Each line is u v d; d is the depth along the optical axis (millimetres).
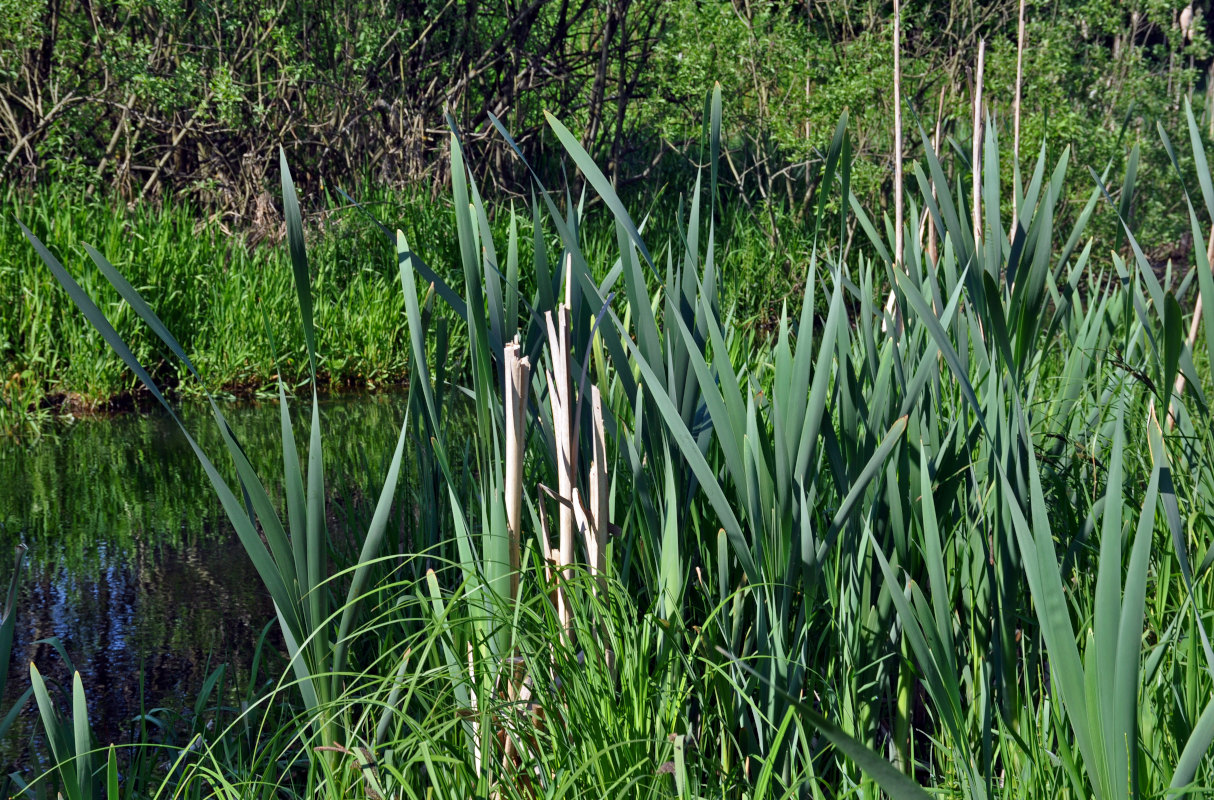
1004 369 2064
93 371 6281
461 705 1746
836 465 1843
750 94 9484
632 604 1753
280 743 2357
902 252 2678
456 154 1690
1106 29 9594
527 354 1936
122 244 6922
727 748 1863
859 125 8836
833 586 1895
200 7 9219
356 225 8500
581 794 1533
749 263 8586
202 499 4551
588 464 1950
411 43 10578
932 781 1962
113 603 3385
